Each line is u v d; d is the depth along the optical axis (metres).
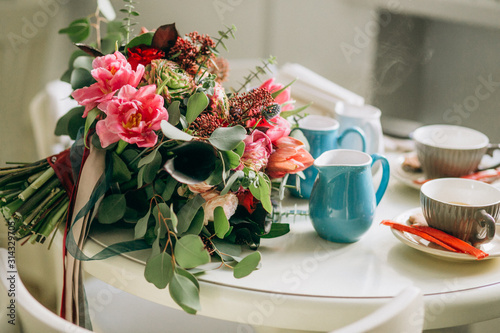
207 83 0.86
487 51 2.17
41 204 0.91
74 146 0.90
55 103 1.39
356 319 0.71
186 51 0.91
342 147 1.07
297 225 0.96
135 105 0.79
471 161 1.05
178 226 0.81
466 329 1.09
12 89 2.10
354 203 0.86
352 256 0.85
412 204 1.04
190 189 0.83
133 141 0.79
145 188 0.89
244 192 0.87
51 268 1.28
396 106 2.50
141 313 1.07
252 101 0.87
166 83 0.84
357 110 1.17
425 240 0.86
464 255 0.80
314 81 1.46
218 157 0.82
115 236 0.90
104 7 1.05
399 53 2.44
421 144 1.08
